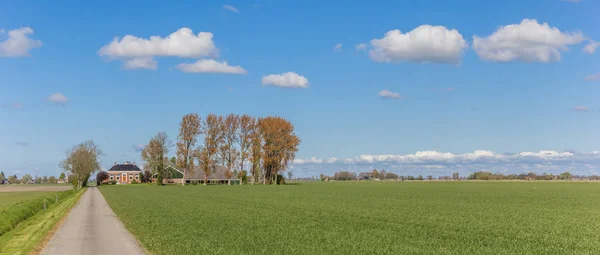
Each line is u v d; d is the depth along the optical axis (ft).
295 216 141.08
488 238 97.09
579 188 393.09
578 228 115.34
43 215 162.50
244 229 108.99
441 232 105.40
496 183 583.58
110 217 145.38
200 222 123.65
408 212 155.53
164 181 621.72
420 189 370.73
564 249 85.30
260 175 511.81
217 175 629.10
